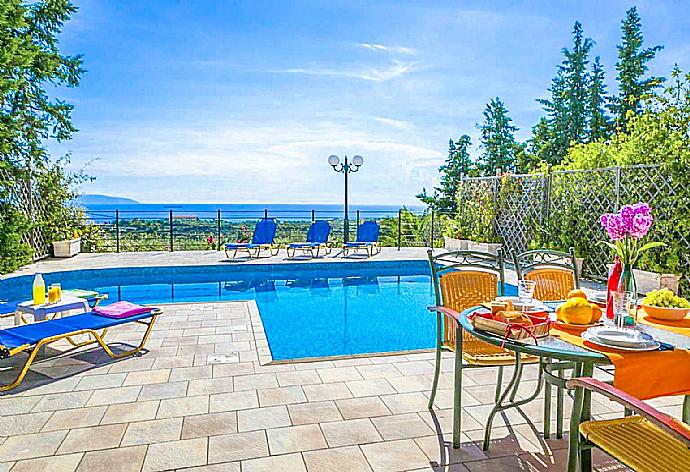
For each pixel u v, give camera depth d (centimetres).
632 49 1755
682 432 151
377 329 571
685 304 263
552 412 308
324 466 242
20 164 900
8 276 747
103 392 328
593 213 761
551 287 345
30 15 1027
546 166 926
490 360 274
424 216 1314
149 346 431
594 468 247
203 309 580
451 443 266
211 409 303
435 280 310
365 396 326
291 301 718
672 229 627
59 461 243
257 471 237
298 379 355
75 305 447
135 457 247
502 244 991
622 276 249
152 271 876
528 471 240
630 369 197
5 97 859
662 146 737
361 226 1117
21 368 372
